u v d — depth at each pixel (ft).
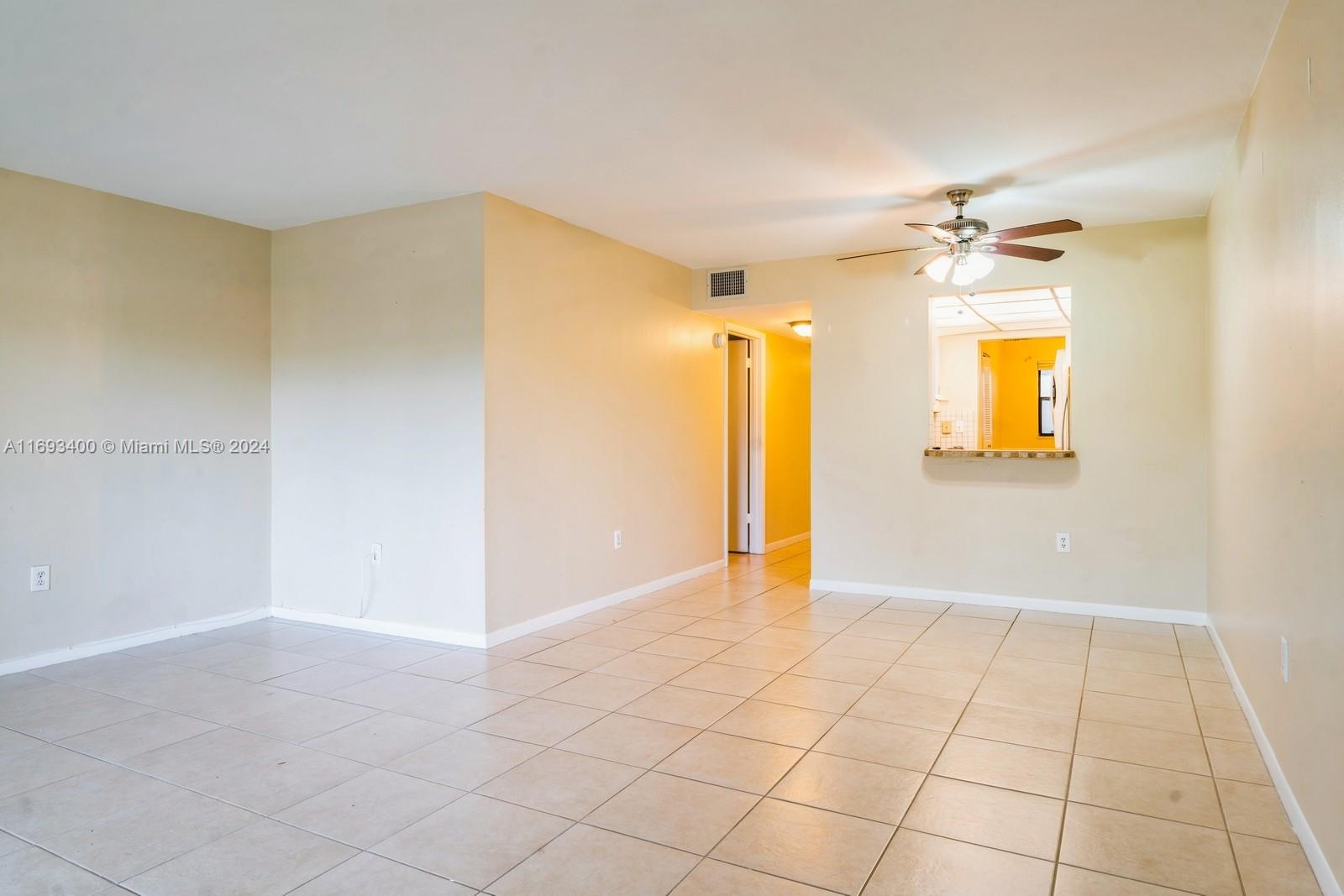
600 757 8.98
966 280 14.14
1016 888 6.37
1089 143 11.16
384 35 8.11
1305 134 7.04
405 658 13.00
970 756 8.96
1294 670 7.40
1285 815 7.52
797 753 9.05
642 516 17.87
